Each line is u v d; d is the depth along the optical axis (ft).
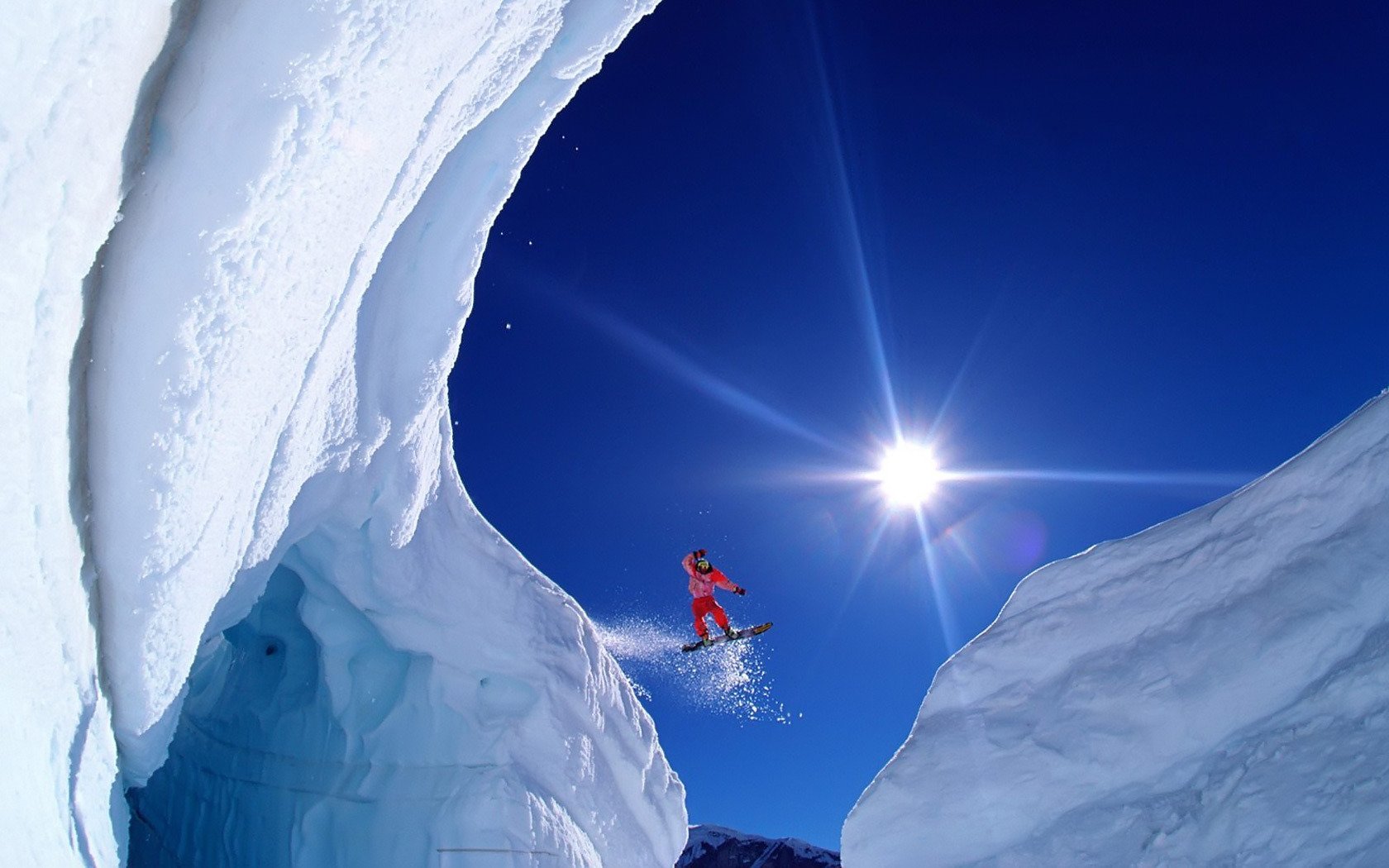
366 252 11.27
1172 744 15.61
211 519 9.46
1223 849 12.89
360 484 16.58
